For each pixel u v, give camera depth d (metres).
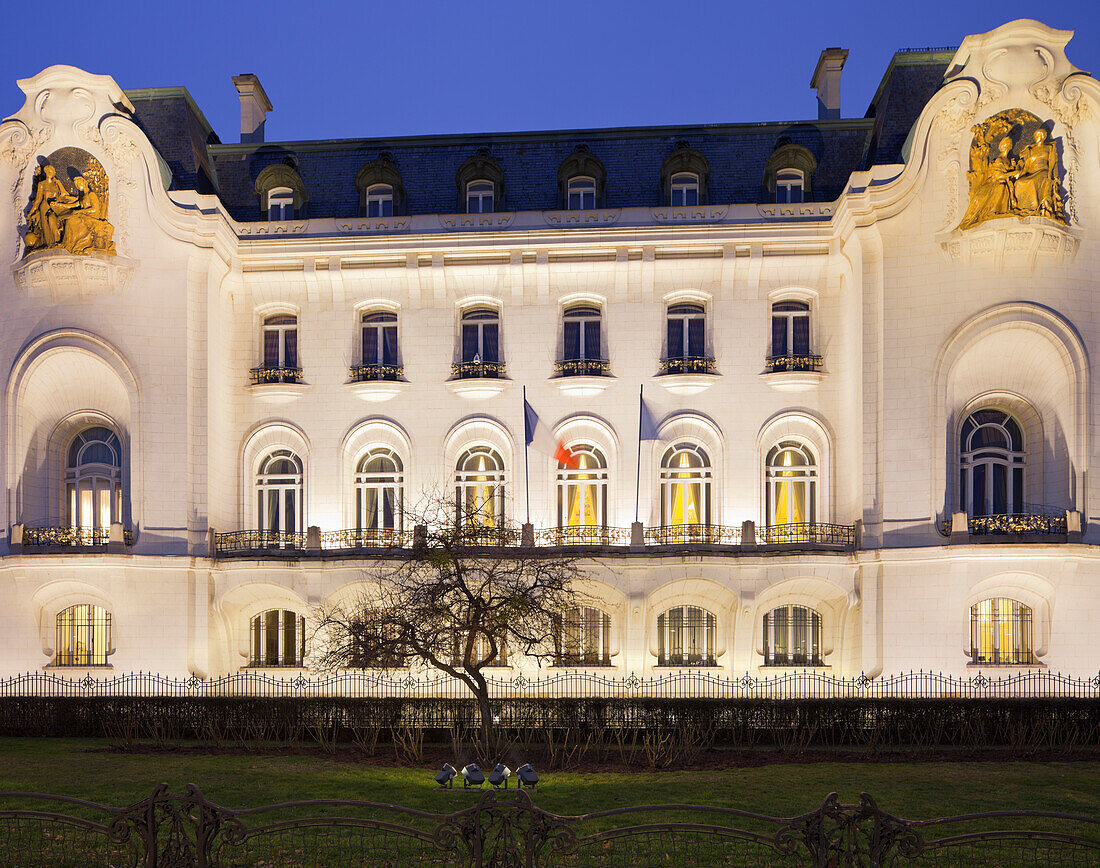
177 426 34.56
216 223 34.97
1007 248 32.12
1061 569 31.17
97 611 35.47
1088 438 32.06
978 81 32.78
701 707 24.84
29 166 35.25
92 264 34.25
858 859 11.36
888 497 32.88
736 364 36.91
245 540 36.31
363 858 13.91
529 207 39.31
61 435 36.69
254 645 36.94
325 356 37.91
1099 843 11.24
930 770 21.25
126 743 25.25
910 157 33.16
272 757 23.08
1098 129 32.78
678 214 37.00
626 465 36.69
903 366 33.12
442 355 37.66
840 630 35.03
